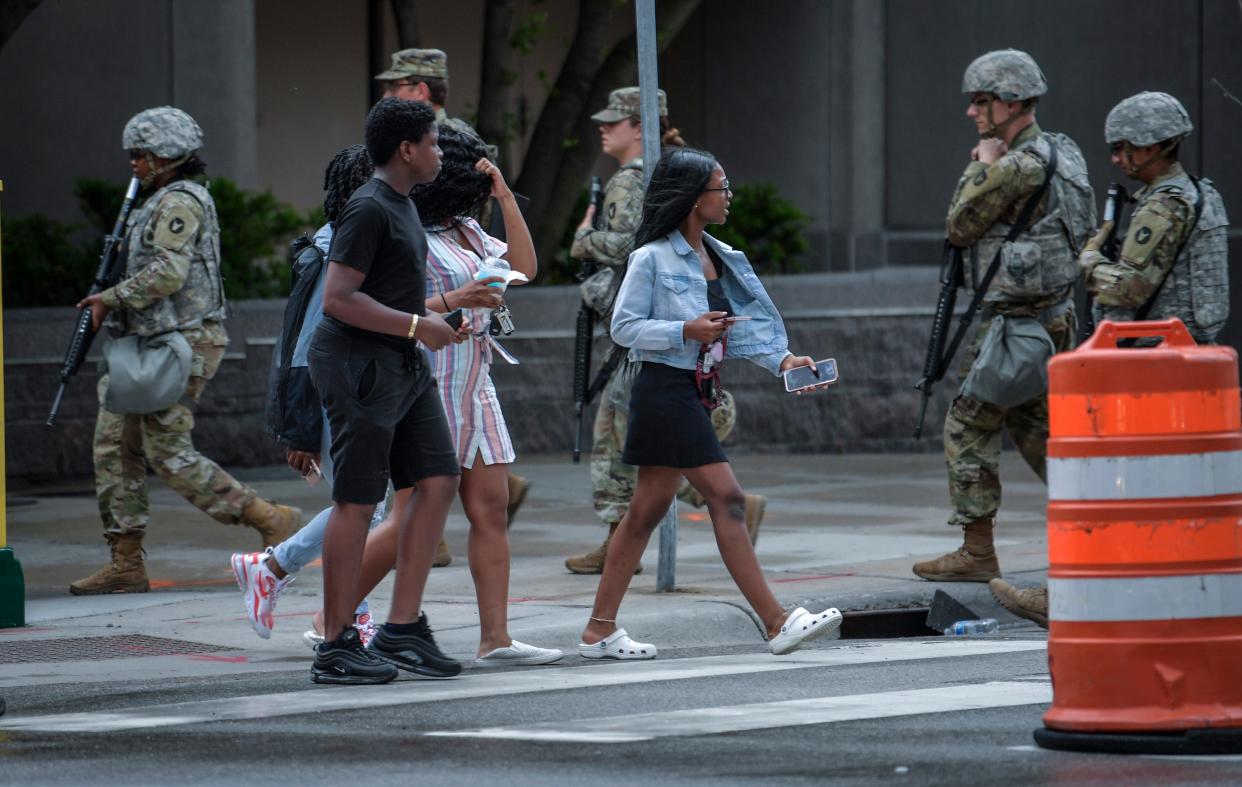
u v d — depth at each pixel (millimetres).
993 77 30984
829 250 68250
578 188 62562
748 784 16375
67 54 51906
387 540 24359
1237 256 62344
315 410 23656
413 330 21953
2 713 21047
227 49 52906
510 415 51844
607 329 32406
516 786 16469
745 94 70438
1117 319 28312
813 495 44500
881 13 68875
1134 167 28219
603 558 32750
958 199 30828
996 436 31469
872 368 55281
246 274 51500
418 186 24250
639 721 19656
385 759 17766
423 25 71000
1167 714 17594
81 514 41719
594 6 62344
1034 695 21125
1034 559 33938
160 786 16703
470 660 25250
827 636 28484
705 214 24484
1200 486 17656
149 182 31938
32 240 49812
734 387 53938
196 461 31469
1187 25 63312
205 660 25562
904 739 18438
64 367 31156
